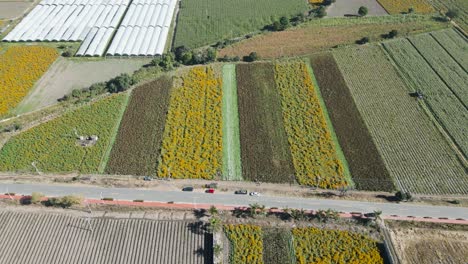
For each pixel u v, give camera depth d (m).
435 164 81.31
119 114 92.81
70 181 77.69
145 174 79.25
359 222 70.44
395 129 89.25
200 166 80.38
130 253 66.50
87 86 100.62
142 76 103.12
